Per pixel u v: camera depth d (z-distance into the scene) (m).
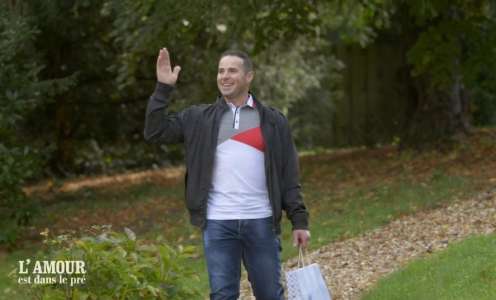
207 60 28.12
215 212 10.49
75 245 10.84
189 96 29.62
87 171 35.25
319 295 10.41
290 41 29.39
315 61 36.72
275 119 10.71
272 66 32.62
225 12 20.72
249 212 10.48
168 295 11.05
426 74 25.81
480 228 16.00
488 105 36.16
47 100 22.66
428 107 26.08
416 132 26.28
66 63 29.83
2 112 19.59
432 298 11.96
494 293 11.43
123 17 20.83
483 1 22.09
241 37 25.69
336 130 39.88
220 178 10.51
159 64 10.48
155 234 20.53
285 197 10.75
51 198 28.59
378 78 39.28
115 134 34.44
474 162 23.11
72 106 32.53
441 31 22.59
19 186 20.53
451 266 12.94
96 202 26.86
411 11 21.50
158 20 19.70
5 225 20.06
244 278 15.46
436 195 19.64
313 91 38.53
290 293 10.47
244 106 10.66
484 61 23.14
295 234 10.73
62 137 32.94
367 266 15.11
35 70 20.20
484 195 18.61
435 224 17.03
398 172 23.81
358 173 24.92
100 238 11.16
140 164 36.50
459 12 23.17
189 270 11.50
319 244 17.19
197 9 19.45
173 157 37.25
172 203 25.41
